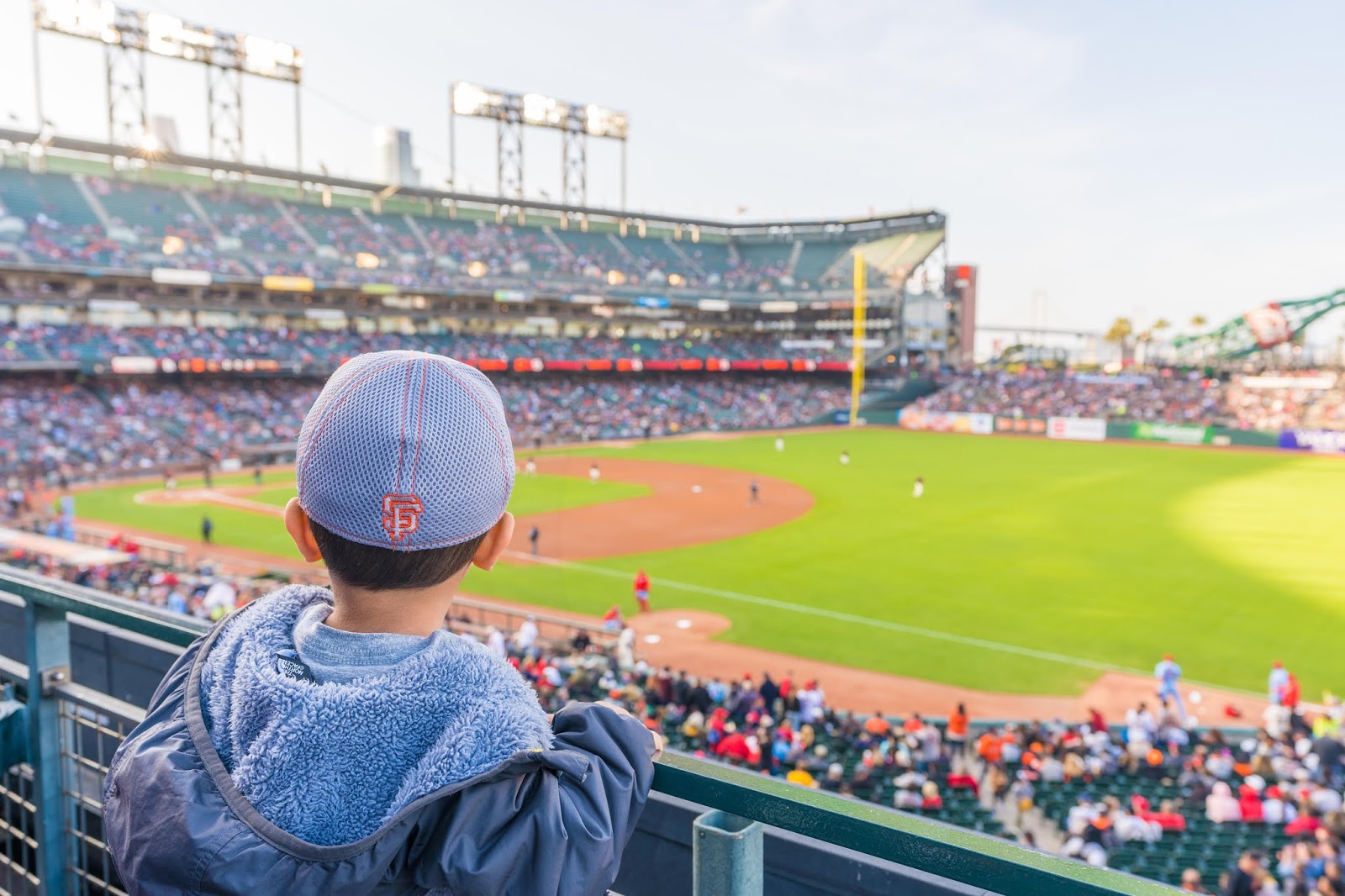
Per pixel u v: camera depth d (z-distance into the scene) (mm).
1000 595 28344
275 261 73500
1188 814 14414
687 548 35031
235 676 1475
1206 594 28281
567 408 81438
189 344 66938
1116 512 41594
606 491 48375
